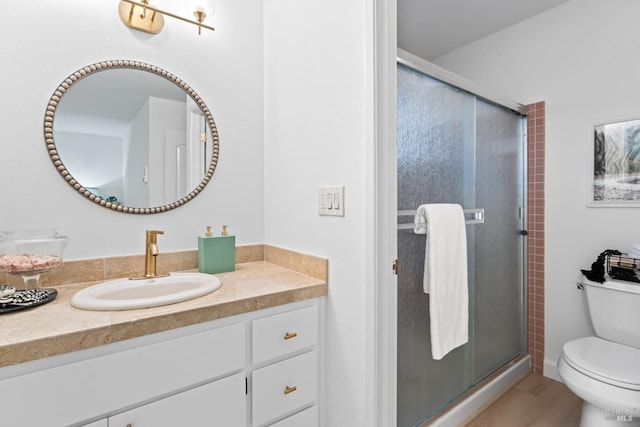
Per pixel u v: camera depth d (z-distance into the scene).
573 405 1.73
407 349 1.37
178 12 1.38
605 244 1.79
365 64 1.02
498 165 1.91
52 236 1.02
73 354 0.73
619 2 1.74
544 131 2.04
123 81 1.25
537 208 2.07
